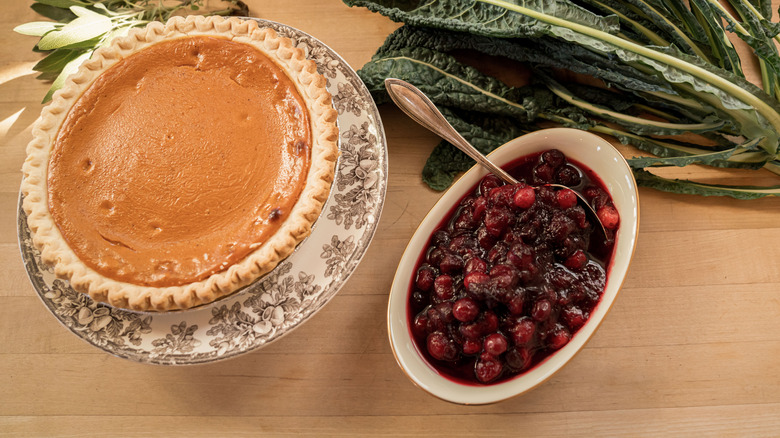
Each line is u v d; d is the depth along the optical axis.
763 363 0.77
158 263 0.74
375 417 0.78
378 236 0.82
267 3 0.89
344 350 0.80
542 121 0.84
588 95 0.83
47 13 0.88
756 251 0.80
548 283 0.73
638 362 0.78
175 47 0.79
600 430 0.77
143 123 0.77
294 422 0.79
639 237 0.81
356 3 0.81
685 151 0.81
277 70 0.78
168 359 0.75
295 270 0.77
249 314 0.76
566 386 0.78
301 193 0.75
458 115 0.83
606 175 0.76
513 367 0.72
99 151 0.77
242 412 0.79
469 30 0.78
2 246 0.83
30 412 0.79
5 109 0.87
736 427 0.76
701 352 0.78
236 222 0.75
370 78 0.82
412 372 0.73
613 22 0.75
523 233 0.74
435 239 0.77
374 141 0.79
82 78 0.78
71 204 0.76
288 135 0.77
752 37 0.76
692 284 0.79
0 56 0.89
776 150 0.77
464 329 0.72
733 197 0.80
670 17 0.80
